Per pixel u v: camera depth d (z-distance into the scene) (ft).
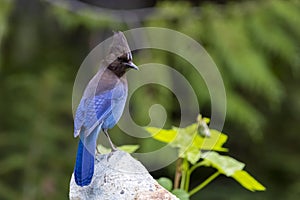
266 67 39.24
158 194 18.56
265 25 39.55
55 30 45.09
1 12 37.68
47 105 42.75
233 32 39.24
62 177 41.39
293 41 40.70
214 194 45.06
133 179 18.85
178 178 22.03
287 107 46.19
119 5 43.86
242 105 39.50
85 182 18.29
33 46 44.57
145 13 39.88
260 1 39.86
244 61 38.78
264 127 46.50
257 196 45.14
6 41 43.98
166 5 39.83
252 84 38.91
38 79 43.68
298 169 45.98
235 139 46.62
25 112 42.52
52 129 42.39
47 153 41.83
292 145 46.88
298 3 39.83
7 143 41.91
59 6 40.14
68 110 42.65
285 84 45.32
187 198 20.81
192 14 39.68
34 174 41.04
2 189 40.75
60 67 44.32
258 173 46.42
